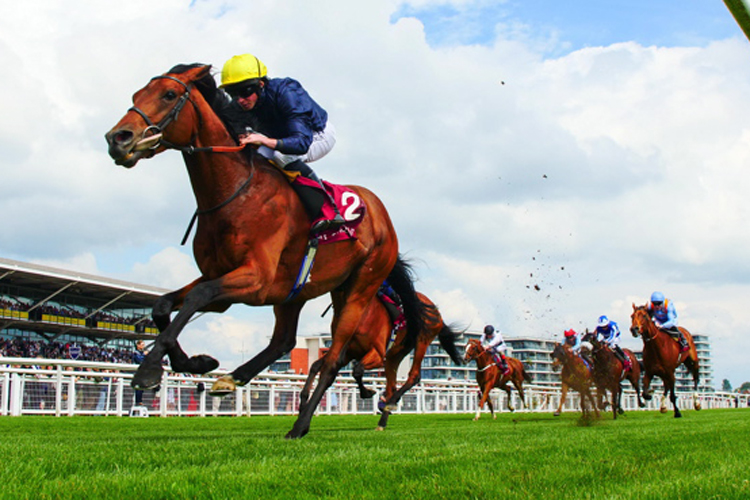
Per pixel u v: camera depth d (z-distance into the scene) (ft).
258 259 12.96
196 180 12.89
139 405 37.24
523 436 16.39
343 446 12.38
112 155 11.81
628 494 6.70
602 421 29.60
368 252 16.03
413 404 59.16
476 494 6.70
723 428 18.84
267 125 14.20
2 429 20.38
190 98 12.55
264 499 6.40
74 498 6.31
